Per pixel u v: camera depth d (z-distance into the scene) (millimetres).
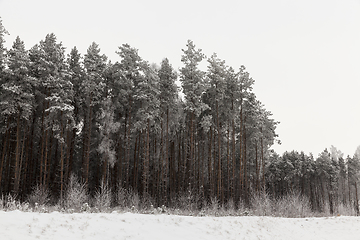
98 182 33594
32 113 31078
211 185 34500
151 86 33906
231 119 38688
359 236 20109
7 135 29234
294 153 68062
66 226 12859
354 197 73188
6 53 29500
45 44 32188
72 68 35062
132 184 38406
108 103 31266
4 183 31359
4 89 28453
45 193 24547
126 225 14539
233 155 37625
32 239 10914
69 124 30750
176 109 37750
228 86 39156
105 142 30109
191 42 35969
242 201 33281
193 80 35125
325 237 19766
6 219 12078
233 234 16297
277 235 18125
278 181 69188
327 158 67500
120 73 33500
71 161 33375
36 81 29438
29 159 33406
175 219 16734
